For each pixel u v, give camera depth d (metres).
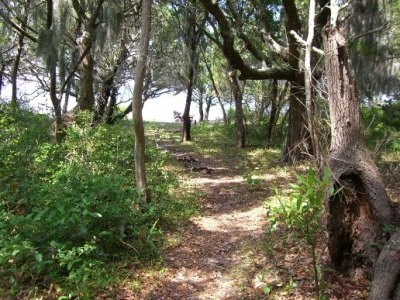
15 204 6.32
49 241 4.98
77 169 7.41
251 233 7.07
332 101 5.07
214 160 15.41
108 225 5.91
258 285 5.09
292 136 12.73
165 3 16.94
